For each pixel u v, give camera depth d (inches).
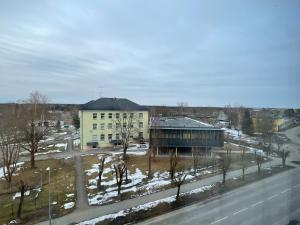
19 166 1560.0
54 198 1064.8
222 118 2773.1
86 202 1015.6
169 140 1689.2
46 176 1376.7
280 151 955.3
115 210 928.9
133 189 1139.9
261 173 1107.9
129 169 1435.8
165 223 807.7
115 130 2105.1
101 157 1708.9
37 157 1759.4
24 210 957.2
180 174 1302.9
